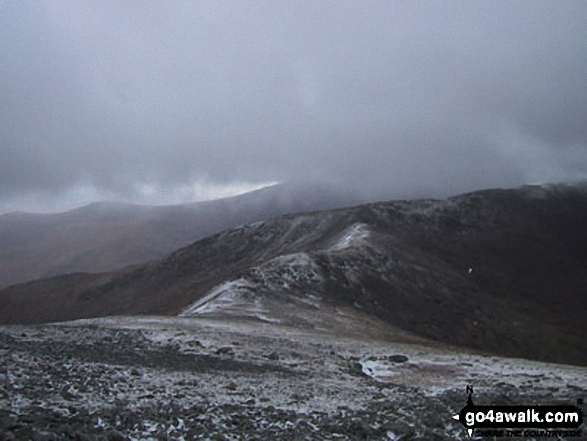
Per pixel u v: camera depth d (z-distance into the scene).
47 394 15.63
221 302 59.91
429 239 193.50
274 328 42.31
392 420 16.97
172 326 39.28
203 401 17.36
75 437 11.41
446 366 31.14
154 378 20.39
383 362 31.38
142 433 13.01
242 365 26.25
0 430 10.96
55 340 27.81
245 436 14.01
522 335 115.19
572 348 114.81
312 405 18.78
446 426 16.88
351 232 144.38
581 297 164.38
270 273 76.88
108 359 23.55
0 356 20.61
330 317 61.38
